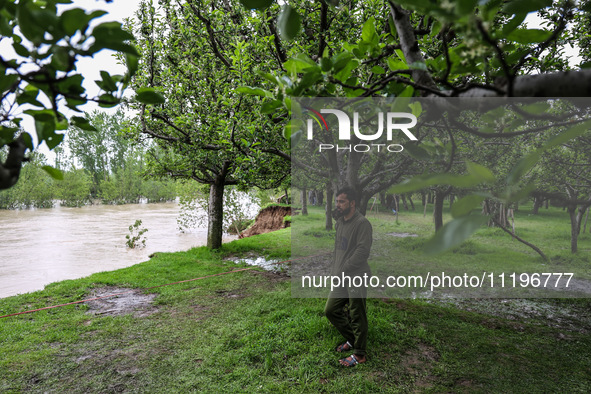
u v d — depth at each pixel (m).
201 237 18.67
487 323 4.66
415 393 3.17
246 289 6.87
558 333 4.39
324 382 3.42
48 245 15.76
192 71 8.12
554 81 0.65
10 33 0.79
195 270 8.59
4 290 8.73
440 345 4.04
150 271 8.44
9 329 4.96
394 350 3.95
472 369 3.52
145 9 7.98
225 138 6.89
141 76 8.04
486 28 0.60
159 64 8.63
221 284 7.27
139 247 15.49
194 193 19.80
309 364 3.74
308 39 4.90
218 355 4.10
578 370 3.47
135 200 57.22
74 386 3.56
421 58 1.06
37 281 9.67
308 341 4.26
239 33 6.81
